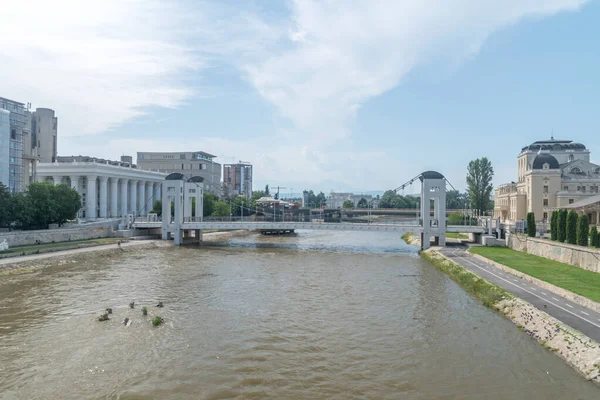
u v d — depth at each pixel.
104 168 144.62
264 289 55.97
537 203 113.00
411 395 27.53
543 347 34.47
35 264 70.06
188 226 109.56
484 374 30.31
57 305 47.12
